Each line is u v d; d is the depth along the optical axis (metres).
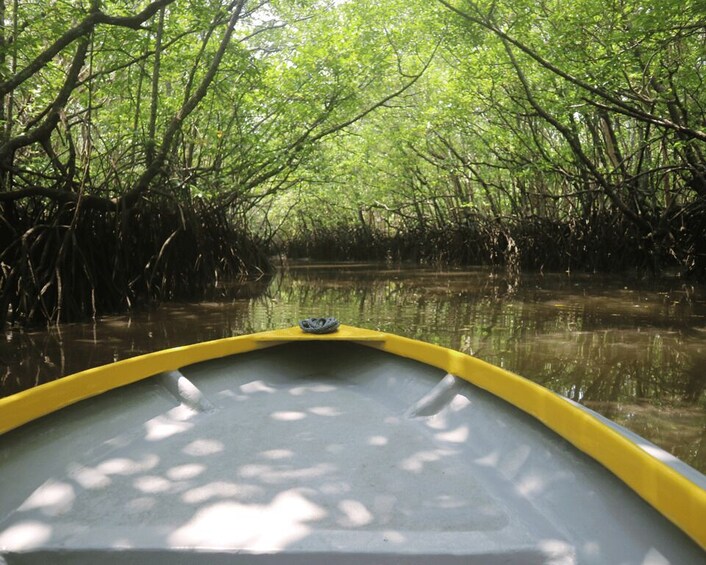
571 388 4.02
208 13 9.30
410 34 12.76
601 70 9.37
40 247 7.32
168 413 2.61
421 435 2.37
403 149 19.67
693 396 3.81
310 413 2.63
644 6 8.20
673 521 1.33
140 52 9.80
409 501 1.80
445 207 23.20
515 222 18.08
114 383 2.44
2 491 1.83
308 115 12.89
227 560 1.50
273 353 3.33
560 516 1.70
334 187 23.75
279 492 1.85
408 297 9.75
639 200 13.76
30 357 5.11
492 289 11.07
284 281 13.74
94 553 1.53
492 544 1.56
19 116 10.02
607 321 6.82
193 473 2.00
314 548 1.53
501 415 2.34
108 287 7.99
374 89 15.20
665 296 9.48
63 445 2.17
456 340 5.71
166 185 10.11
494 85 13.19
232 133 13.27
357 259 28.20
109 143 10.70
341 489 1.88
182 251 10.09
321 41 12.77
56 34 8.03
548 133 16.19
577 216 15.62
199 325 6.82
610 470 1.61
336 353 3.42
